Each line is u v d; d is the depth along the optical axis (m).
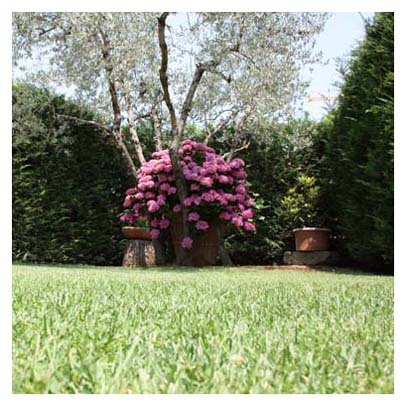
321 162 7.78
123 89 7.82
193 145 7.23
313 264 7.36
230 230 7.76
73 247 7.52
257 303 2.86
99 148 7.98
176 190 6.98
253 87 7.18
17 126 7.23
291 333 2.03
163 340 1.85
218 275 5.20
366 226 6.53
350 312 2.60
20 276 4.45
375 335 2.04
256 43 7.12
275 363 1.60
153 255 7.29
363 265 7.14
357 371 1.59
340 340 1.93
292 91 7.58
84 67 7.62
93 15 6.73
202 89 8.13
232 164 7.05
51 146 7.60
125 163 7.67
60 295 3.03
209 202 6.73
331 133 7.40
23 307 2.58
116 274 5.02
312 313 2.51
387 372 1.56
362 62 6.56
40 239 7.36
